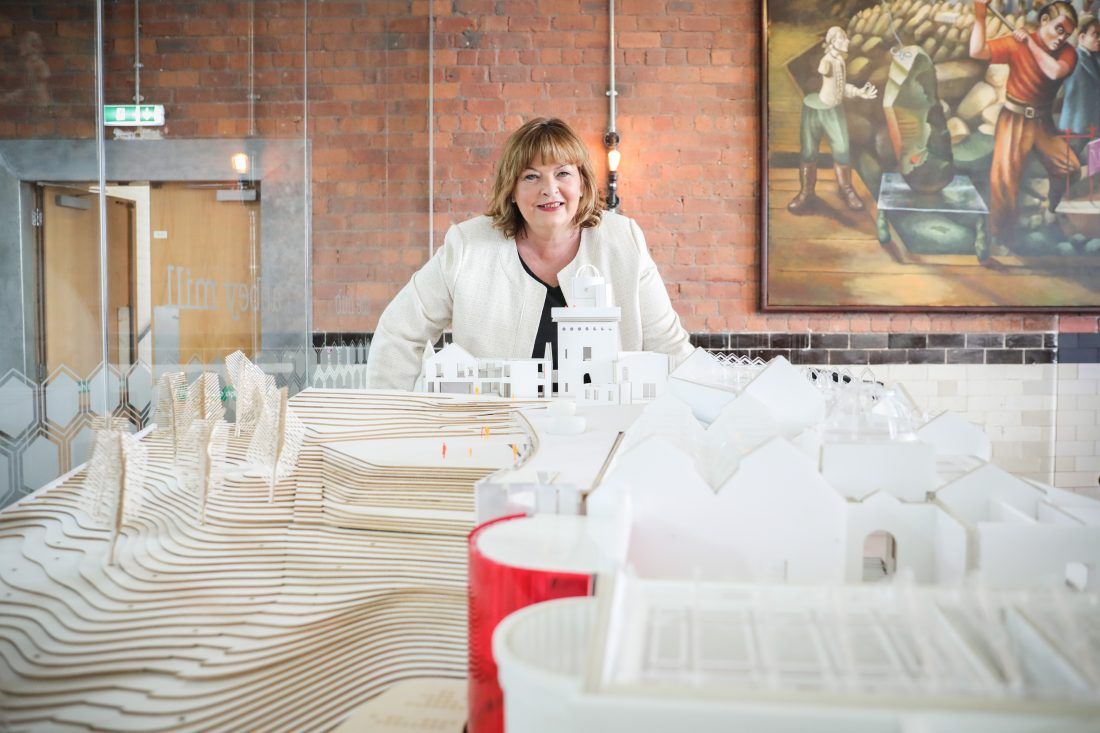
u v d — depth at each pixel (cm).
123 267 203
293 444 116
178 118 228
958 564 63
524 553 58
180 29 223
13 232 163
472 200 479
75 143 181
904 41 467
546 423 122
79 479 123
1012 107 469
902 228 471
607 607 44
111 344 196
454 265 237
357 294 361
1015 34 467
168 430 138
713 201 478
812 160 470
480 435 140
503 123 479
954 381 479
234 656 75
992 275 473
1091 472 480
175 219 224
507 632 45
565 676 40
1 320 162
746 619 45
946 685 38
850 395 100
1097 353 478
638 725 37
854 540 68
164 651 75
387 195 388
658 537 68
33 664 72
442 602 88
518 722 41
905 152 469
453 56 478
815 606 46
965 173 470
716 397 119
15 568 92
